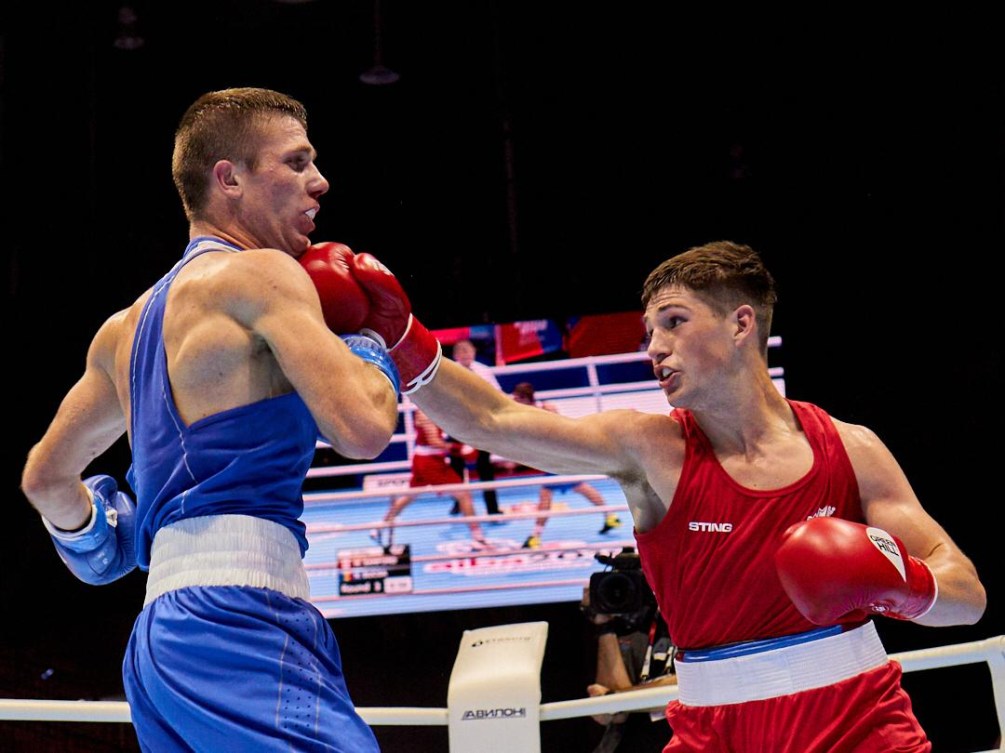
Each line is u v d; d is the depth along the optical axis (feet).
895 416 26.66
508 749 8.35
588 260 29.81
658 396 25.55
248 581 5.96
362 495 25.55
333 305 6.74
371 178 30.58
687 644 7.61
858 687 7.10
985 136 27.63
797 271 28.37
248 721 5.72
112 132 28.50
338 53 28.66
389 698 24.43
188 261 6.63
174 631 5.90
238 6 26.86
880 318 27.53
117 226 28.48
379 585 24.97
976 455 25.82
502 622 24.93
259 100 6.94
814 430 7.84
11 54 26.02
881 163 28.50
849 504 7.66
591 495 24.94
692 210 29.66
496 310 29.73
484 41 28.76
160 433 6.31
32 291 27.30
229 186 6.80
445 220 30.48
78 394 7.21
